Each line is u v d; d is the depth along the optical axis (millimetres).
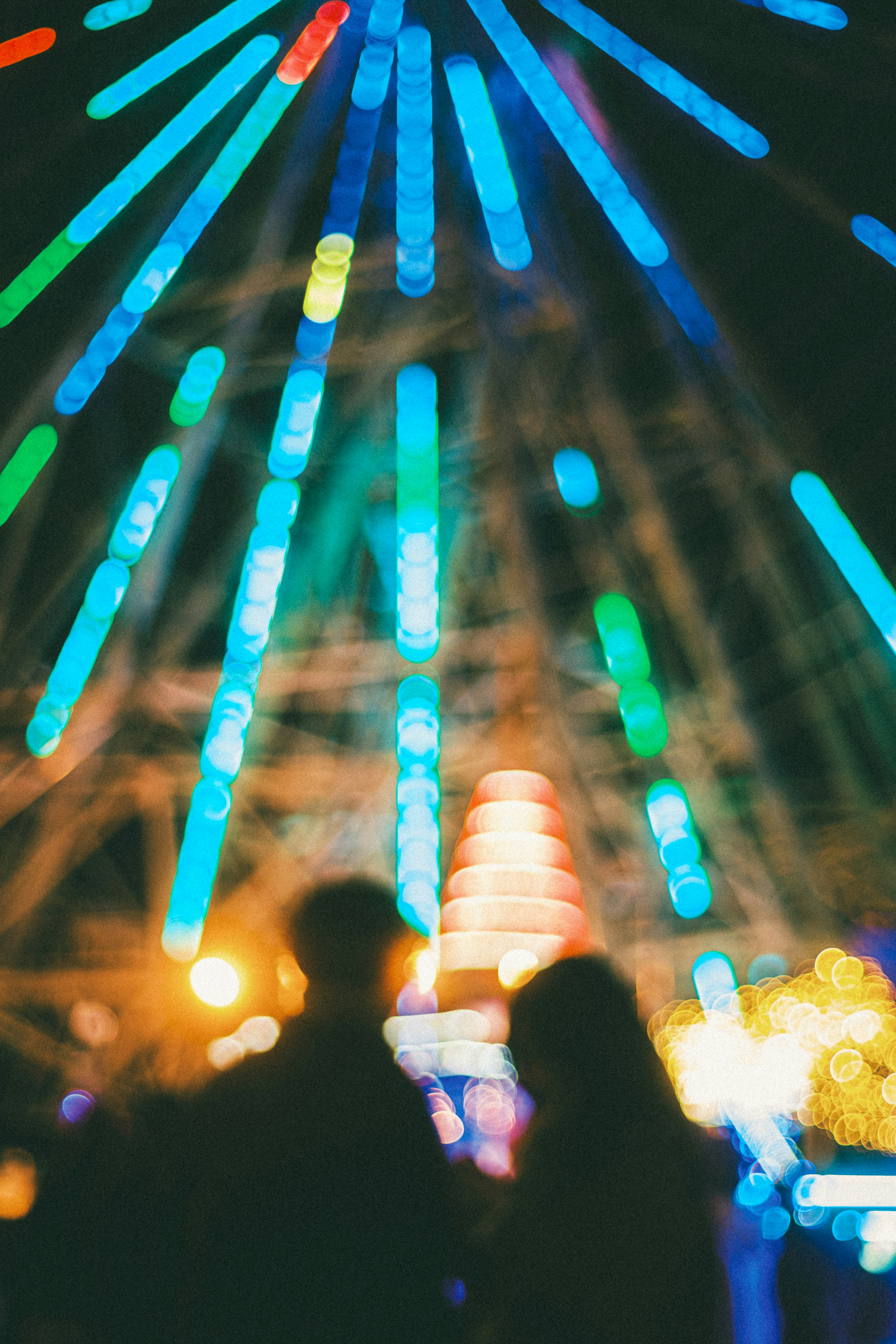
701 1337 2420
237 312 8773
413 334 9039
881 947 5441
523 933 5520
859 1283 4266
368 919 2406
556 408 8930
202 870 7773
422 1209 2201
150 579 8781
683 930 10477
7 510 8078
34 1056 8453
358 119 8109
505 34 8156
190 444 8797
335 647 9789
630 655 8984
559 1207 2473
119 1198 2430
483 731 9844
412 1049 5195
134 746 9383
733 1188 3588
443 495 9219
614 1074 2553
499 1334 2438
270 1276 2092
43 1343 2387
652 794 9320
